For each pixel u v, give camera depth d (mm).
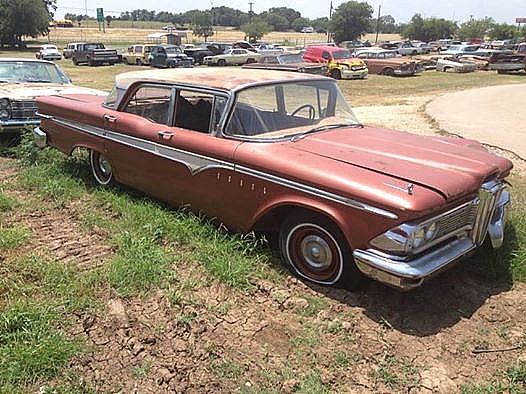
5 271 4289
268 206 4258
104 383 3088
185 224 4969
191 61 35438
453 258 3795
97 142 6012
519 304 4020
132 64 38031
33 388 3000
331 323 3711
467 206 3904
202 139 4730
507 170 4402
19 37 62594
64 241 4977
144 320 3686
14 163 7789
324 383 3143
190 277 4254
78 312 3750
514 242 4859
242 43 44875
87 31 103062
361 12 83688
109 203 5852
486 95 19438
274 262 4543
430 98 19609
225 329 3625
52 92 8875
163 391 3051
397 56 35344
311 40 97188
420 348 3486
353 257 3850
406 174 3846
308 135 4723
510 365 3336
